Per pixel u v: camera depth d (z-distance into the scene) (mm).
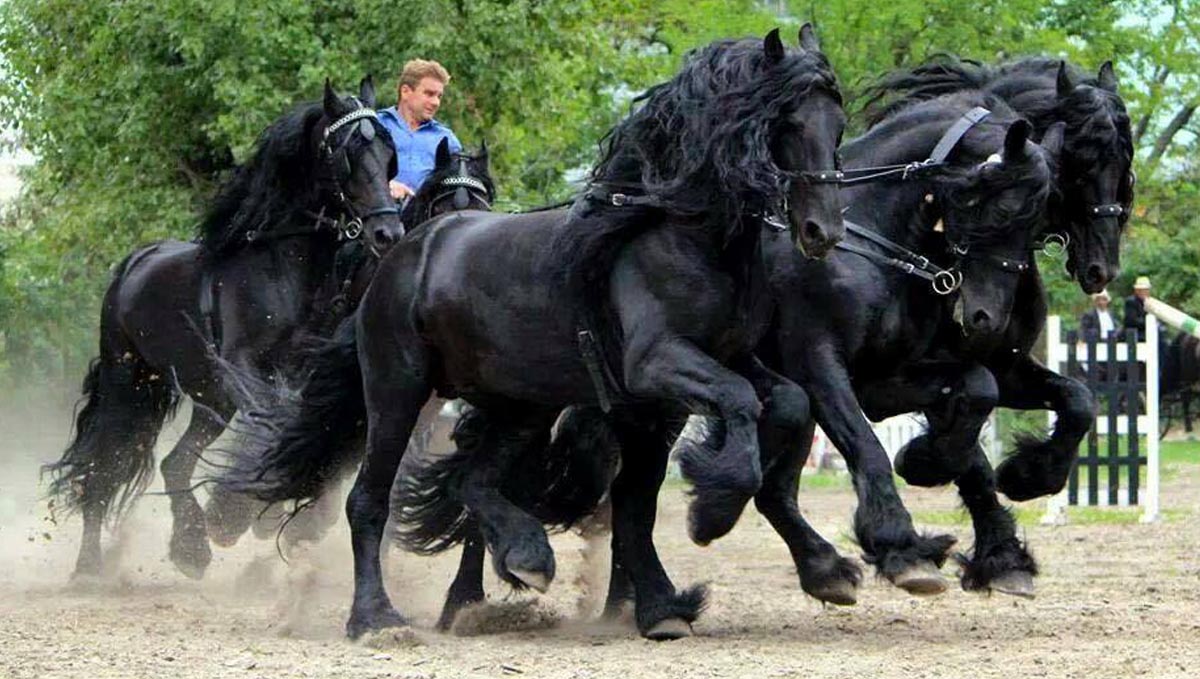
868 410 12578
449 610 12562
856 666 10273
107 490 15891
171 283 15406
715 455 10859
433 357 12133
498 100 23750
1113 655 10750
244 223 14500
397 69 22969
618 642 11641
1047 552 18047
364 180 14047
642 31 33406
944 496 25562
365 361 12312
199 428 15547
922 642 11609
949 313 12180
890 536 11469
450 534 12555
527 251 11609
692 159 10688
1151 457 21641
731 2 30156
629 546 11914
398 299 12133
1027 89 13062
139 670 10086
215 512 14391
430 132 14977
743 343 11039
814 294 11953
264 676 9906
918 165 12000
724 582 15617
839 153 11336
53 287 27656
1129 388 22172
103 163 24391
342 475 12688
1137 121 39000
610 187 11172
